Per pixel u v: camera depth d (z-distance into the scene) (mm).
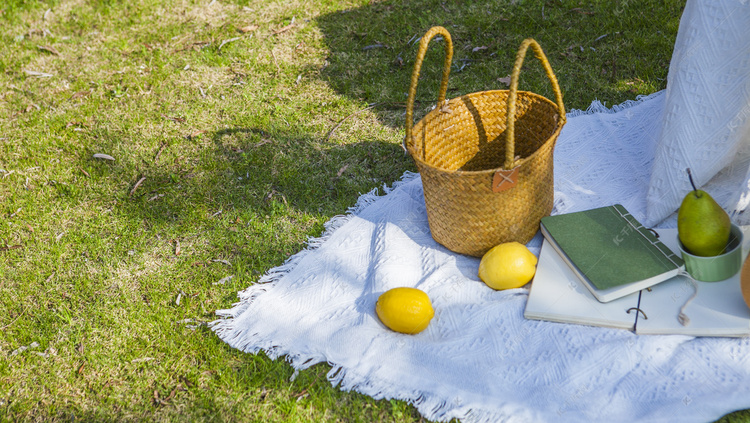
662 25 3418
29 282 2607
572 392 1790
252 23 4215
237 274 2490
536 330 1978
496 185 2018
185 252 2648
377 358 1994
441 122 2438
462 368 1914
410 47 3719
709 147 2104
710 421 1665
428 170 2074
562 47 3467
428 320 2037
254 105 3498
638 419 1692
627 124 2818
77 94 3789
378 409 1920
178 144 3293
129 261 2643
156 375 2150
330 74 3648
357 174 2924
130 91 3760
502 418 1786
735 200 2158
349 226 2604
